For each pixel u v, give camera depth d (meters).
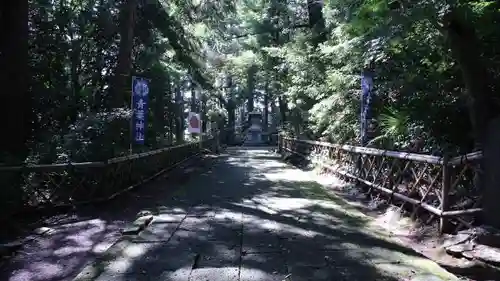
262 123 43.09
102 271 4.17
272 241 5.20
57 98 9.89
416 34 6.12
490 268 4.22
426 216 5.89
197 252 4.76
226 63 23.25
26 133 8.67
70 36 11.29
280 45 19.17
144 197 8.42
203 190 9.38
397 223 6.20
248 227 5.90
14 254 5.05
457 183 5.18
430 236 5.38
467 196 5.13
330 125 11.34
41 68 9.92
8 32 8.20
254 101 48.78
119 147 8.84
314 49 12.53
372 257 4.56
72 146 7.71
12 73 8.18
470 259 4.44
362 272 4.09
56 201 7.10
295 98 15.24
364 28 6.97
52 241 5.57
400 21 5.22
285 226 5.96
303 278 3.94
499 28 5.30
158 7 12.84
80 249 5.26
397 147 7.39
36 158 7.46
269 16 20.12
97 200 7.51
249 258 4.54
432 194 5.83
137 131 9.73
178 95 19.31
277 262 4.40
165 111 14.66
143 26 12.73
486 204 4.75
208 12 15.56
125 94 11.35
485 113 4.95
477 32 5.31
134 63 12.99
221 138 37.97
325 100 10.79
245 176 12.12
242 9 20.95
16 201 6.36
